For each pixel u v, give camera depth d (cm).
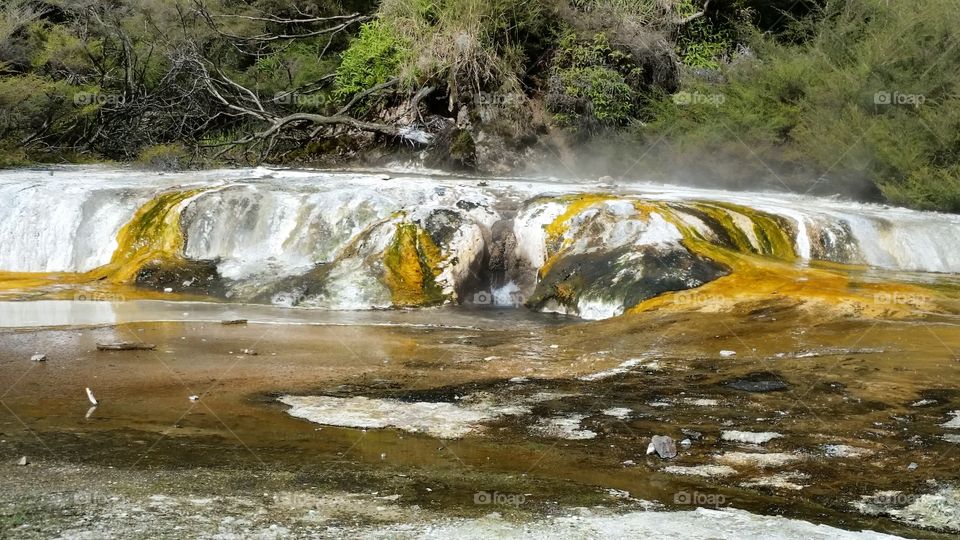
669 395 856
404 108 2266
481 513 576
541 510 583
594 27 2194
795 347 999
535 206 1449
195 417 776
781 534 549
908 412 794
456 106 2198
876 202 1753
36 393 840
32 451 679
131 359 969
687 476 654
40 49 2425
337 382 897
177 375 909
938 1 1873
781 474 659
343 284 1320
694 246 1312
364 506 584
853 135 1755
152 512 565
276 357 990
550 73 2203
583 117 2142
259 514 566
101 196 1530
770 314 1117
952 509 597
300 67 2500
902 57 1830
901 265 1424
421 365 968
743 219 1423
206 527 544
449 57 2166
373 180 1702
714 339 1045
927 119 1727
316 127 2320
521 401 838
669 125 2039
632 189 1738
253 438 722
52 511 564
